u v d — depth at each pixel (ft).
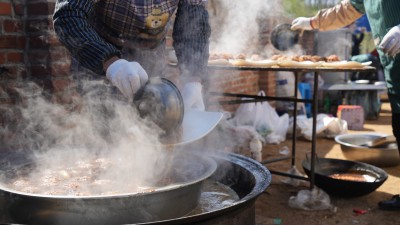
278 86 22.30
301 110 21.81
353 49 32.55
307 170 11.07
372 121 23.73
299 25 11.98
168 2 6.26
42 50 9.07
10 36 8.83
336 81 26.27
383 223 9.62
